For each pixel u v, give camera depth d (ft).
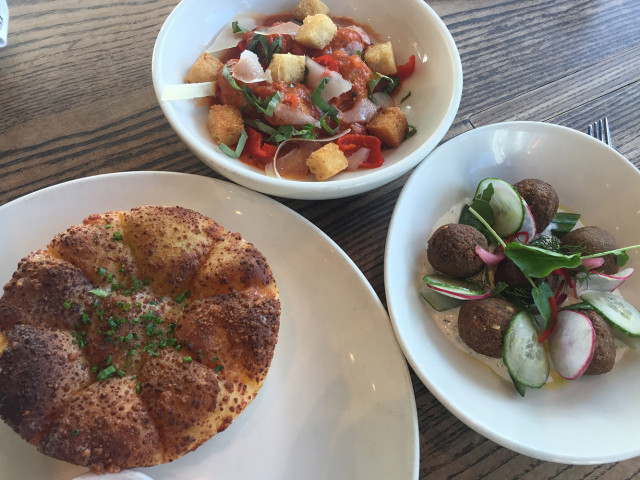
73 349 0.86
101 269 0.92
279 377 0.99
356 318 1.02
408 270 1.08
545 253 1.02
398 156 1.20
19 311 0.86
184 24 1.24
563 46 1.58
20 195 1.15
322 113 1.23
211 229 1.00
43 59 1.34
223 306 0.92
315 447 0.93
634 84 1.52
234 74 1.18
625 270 1.12
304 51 1.30
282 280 1.07
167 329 0.91
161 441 0.83
